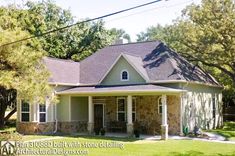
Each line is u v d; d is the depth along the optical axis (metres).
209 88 30.92
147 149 17.88
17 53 18.64
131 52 30.22
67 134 25.45
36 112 25.88
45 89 20.00
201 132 24.34
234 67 31.86
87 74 29.92
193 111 26.94
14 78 18.31
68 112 27.28
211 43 29.83
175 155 16.39
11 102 28.61
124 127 27.17
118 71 27.25
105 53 31.95
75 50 43.19
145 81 25.70
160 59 27.31
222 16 28.92
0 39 17.84
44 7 40.88
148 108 26.30
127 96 26.25
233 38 28.72
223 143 20.59
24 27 29.69
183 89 24.97
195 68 30.56
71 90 27.14
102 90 25.19
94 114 29.19
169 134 25.11
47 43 39.69
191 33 31.27
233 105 44.19
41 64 20.94
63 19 43.03
